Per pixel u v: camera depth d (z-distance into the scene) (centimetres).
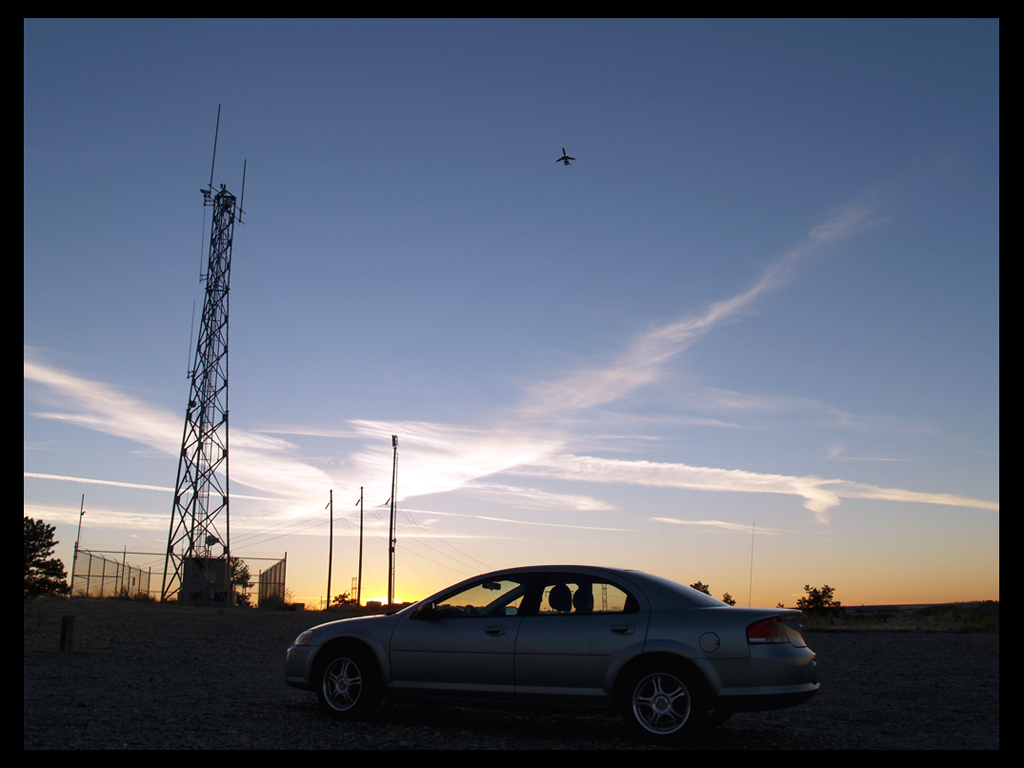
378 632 928
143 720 905
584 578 885
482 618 895
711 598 887
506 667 861
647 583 867
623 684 818
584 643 838
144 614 3153
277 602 4675
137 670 1448
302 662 952
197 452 4762
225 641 2178
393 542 5159
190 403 4816
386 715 974
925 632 2764
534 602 887
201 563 4600
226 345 4925
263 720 917
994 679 1418
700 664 798
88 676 1327
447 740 818
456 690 878
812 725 953
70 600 3794
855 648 2089
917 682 1378
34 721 884
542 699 844
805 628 2936
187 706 1020
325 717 940
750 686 788
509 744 802
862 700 1166
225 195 4997
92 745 757
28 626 2228
